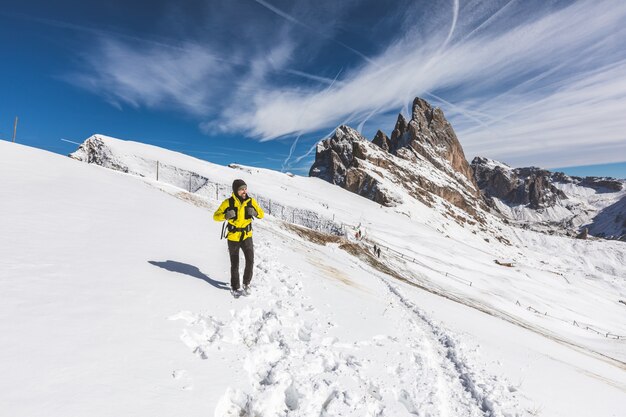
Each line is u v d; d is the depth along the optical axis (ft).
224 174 238.48
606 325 196.85
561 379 30.42
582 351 84.94
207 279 23.95
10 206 29.17
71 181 47.83
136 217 38.04
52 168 52.60
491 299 160.25
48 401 9.52
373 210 377.30
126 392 10.83
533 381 27.02
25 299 14.53
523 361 32.78
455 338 32.37
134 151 215.92
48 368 10.78
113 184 56.44
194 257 29.07
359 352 20.85
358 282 56.90
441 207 528.63
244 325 18.69
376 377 18.35
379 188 440.45
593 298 261.24
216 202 107.24
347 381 16.55
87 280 18.12
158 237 32.32
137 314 15.84
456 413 18.47
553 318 167.94
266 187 261.24
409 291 65.62
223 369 13.99
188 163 229.04
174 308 17.52
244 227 22.17
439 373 23.12
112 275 19.66
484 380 23.43
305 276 36.40
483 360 28.50
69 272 18.57
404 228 331.98
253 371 15.16
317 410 14.08
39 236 23.57
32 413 8.98
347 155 576.61
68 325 13.42
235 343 16.40
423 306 51.11
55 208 32.19
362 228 243.40
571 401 25.21
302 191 361.10
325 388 15.25
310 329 21.52
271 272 31.81
